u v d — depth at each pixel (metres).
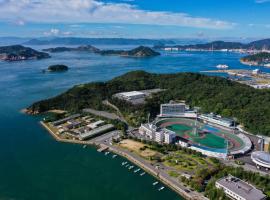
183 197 179.75
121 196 181.00
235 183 180.75
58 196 180.62
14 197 179.12
